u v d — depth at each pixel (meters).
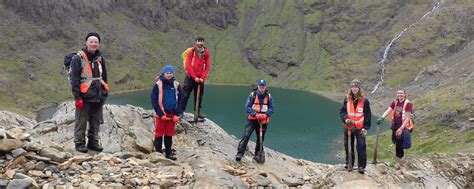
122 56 190.88
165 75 13.20
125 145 14.20
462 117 87.06
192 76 16.88
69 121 15.72
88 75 11.80
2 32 164.50
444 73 152.25
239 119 101.88
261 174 14.09
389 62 184.00
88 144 12.91
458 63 152.38
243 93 162.25
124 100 141.25
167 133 13.63
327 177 14.81
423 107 99.31
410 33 190.88
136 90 167.88
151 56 199.25
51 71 158.50
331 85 184.88
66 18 187.25
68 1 191.00
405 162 16.58
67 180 10.40
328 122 104.00
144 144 14.51
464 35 177.62
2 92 132.50
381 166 15.86
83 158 11.52
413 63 175.88
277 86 194.38
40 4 179.62
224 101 137.38
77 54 11.62
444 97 100.50
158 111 13.31
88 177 10.66
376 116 116.69
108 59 185.38
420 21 196.62
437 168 16.91
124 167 11.70
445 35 181.50
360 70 187.50
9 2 175.00
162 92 13.28
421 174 15.95
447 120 88.62
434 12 198.00
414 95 139.50
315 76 195.50
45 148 11.21
